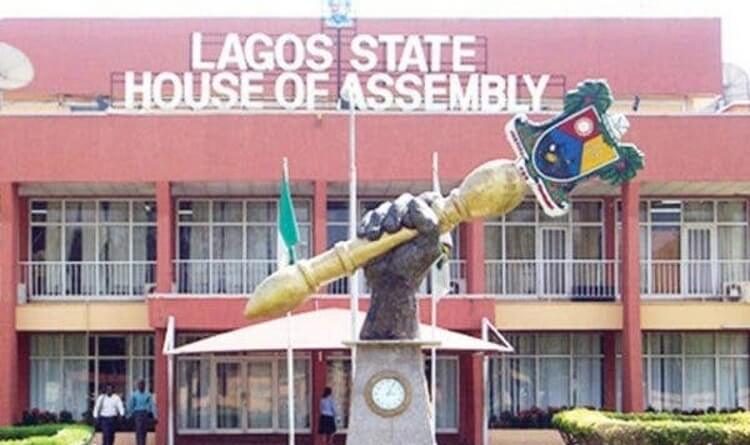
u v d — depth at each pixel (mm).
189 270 34312
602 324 32812
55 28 38500
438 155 31922
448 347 25953
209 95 33375
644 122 32250
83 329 32625
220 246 34812
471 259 32125
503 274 34344
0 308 31828
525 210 35062
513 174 16328
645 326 32781
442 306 31578
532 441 33500
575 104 16281
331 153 31922
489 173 16344
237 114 31953
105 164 31844
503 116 32094
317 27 38062
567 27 38781
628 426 25703
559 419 28484
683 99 39406
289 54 35875
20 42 38344
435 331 25938
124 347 34594
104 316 32688
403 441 16484
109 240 34750
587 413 28547
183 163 31859
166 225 31797
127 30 38469
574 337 35250
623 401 32469
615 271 34188
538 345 35219
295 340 25141
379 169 31938
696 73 39156
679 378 35344
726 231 35438
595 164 16250
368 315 16766
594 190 33969
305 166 31891
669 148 32250
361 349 16641
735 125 32312
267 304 16172
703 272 34844
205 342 26359
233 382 34344
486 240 34969
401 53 35688
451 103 33438
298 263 16438
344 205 34469
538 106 33844
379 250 16422
